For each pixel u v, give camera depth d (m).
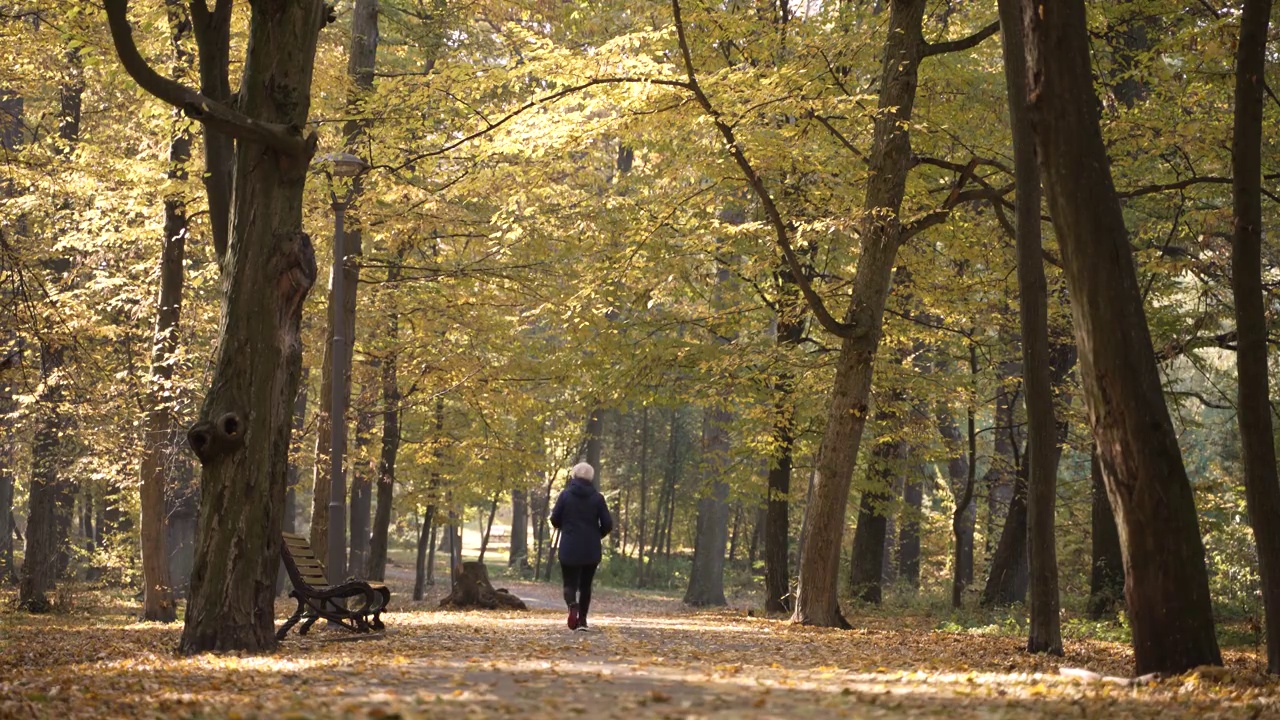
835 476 15.13
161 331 17.00
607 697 6.04
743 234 16.33
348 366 18.62
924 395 19.25
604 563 48.19
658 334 19.42
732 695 6.18
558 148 14.46
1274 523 9.36
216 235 11.45
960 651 11.66
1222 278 15.55
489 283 19.89
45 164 15.65
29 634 13.59
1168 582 7.77
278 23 9.67
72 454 19.91
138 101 19.55
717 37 14.70
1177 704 6.35
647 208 16.50
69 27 13.94
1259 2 9.43
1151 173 16.25
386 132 15.28
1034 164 11.12
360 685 6.79
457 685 6.66
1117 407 7.81
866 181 16.06
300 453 20.44
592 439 33.44
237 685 6.94
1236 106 9.61
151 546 17.31
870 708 5.75
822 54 14.62
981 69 18.77
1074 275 7.94
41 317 15.17
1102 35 14.80
